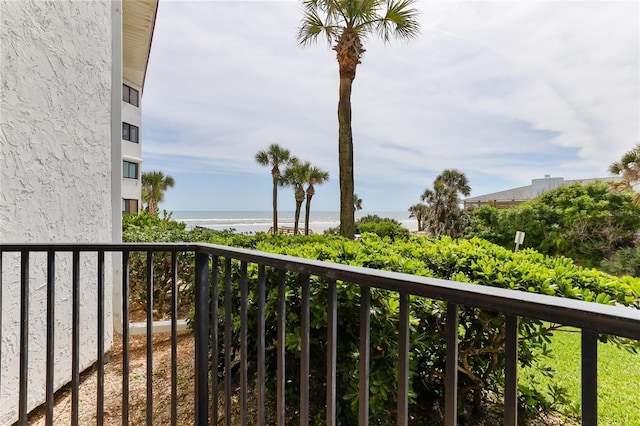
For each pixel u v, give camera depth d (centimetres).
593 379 46
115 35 312
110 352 271
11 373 179
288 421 180
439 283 64
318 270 86
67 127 226
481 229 1232
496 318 161
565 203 1086
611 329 44
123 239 404
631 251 938
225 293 125
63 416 194
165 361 267
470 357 180
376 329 149
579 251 1012
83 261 239
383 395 146
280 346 100
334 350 84
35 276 196
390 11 621
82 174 240
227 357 127
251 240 354
